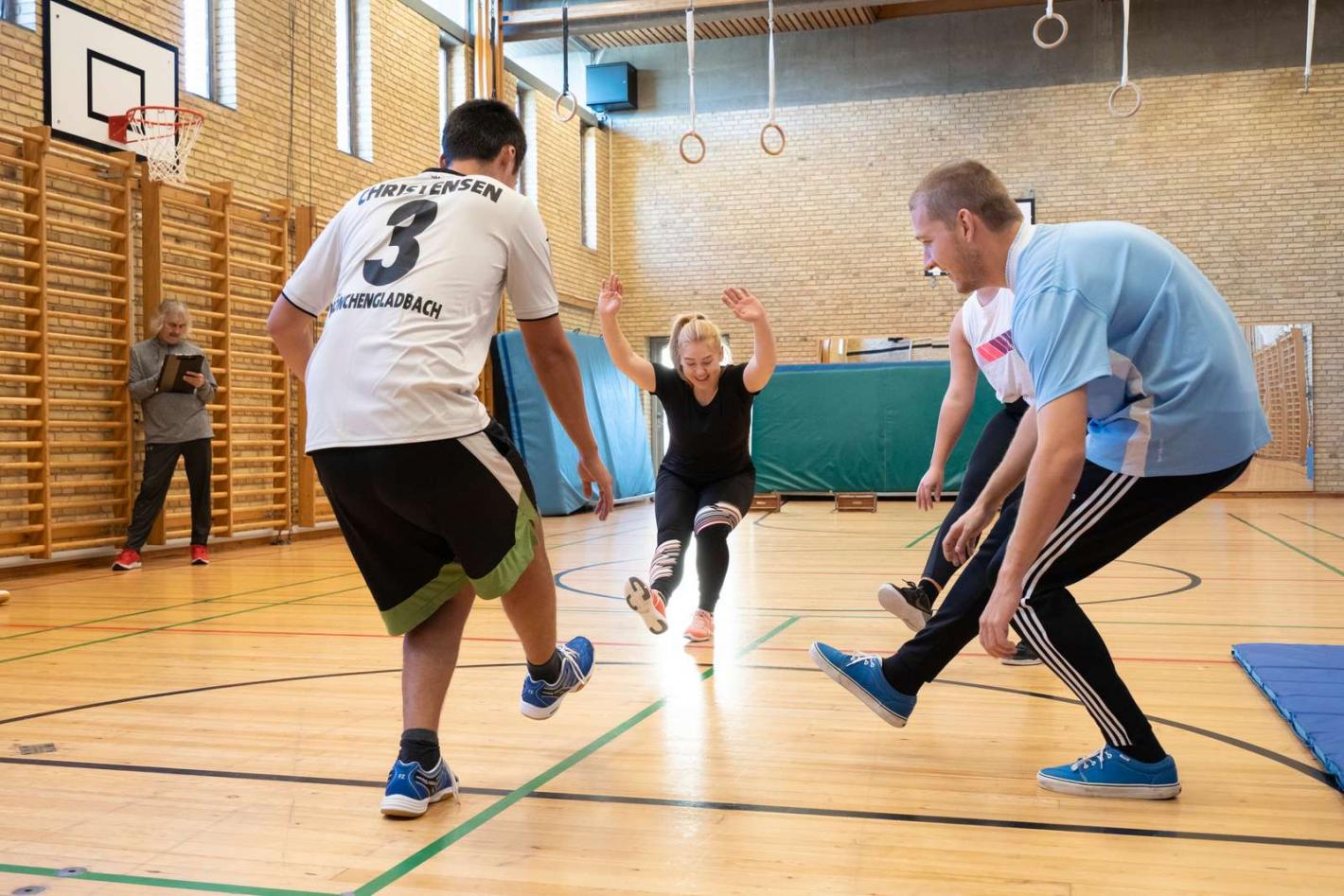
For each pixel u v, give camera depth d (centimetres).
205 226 748
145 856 167
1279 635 364
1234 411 175
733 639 368
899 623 402
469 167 198
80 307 651
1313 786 201
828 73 1352
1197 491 184
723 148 1388
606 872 160
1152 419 176
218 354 749
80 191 649
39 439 612
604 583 538
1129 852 167
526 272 189
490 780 207
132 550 615
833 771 212
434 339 175
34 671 319
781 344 1369
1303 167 1230
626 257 1422
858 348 1316
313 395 180
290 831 179
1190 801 192
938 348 1300
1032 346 171
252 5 801
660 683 295
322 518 875
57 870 161
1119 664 317
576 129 1373
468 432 175
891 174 1334
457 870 161
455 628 197
